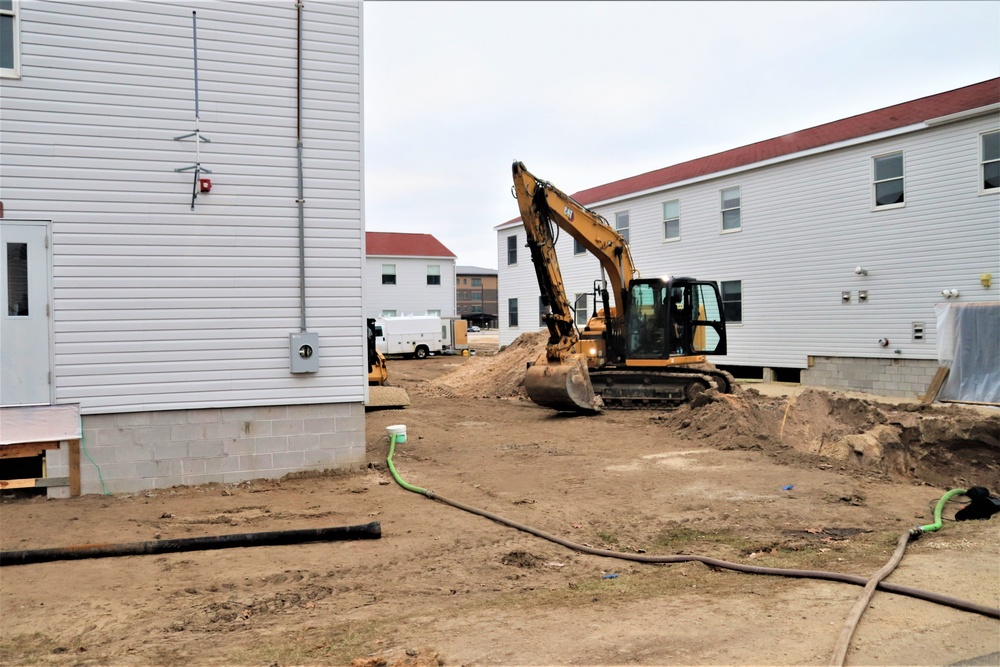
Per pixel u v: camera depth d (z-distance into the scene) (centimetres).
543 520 815
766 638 465
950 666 419
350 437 1021
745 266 2380
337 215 1003
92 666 441
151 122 914
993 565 608
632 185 2962
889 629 477
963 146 1809
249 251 961
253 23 959
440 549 701
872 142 2005
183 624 508
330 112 998
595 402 1706
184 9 927
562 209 1717
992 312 1633
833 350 2119
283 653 458
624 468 1089
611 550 723
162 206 920
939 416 1291
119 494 898
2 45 859
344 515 815
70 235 882
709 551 713
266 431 974
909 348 1928
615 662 430
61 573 605
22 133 862
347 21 1005
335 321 1005
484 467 1103
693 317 1828
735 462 1120
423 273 4772
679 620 503
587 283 3017
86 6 886
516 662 433
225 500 872
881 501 907
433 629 496
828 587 575
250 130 959
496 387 2283
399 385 2561
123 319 904
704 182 2512
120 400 902
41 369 873
